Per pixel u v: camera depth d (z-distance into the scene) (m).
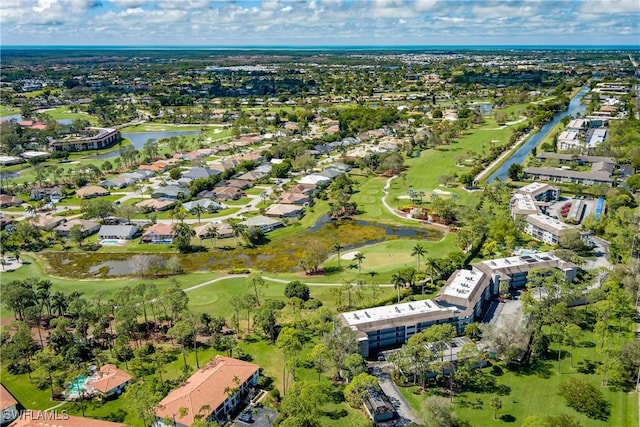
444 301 177.62
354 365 140.62
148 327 180.00
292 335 154.00
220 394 134.75
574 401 133.00
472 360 145.12
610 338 160.62
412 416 131.88
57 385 148.38
